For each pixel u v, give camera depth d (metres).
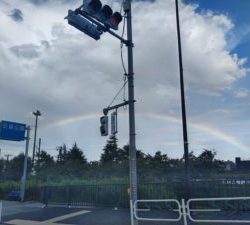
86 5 10.31
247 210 14.21
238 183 14.82
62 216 16.08
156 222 13.07
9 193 30.14
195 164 48.53
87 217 15.35
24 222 15.23
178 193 15.84
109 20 11.02
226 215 13.49
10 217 16.72
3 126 28.19
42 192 23.94
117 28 11.37
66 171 53.22
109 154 62.78
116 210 16.70
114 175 42.44
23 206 21.33
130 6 12.31
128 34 12.13
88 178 38.38
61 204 20.91
